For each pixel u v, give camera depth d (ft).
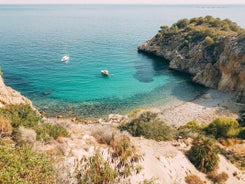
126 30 649.61
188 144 85.30
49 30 629.51
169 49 349.41
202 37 311.47
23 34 546.67
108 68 291.99
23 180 32.14
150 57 355.77
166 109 183.93
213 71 232.73
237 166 88.79
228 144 108.88
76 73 266.77
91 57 341.00
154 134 87.40
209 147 78.48
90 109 180.75
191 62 278.87
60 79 244.83
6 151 37.17
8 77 242.99
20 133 46.98
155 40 388.16
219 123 118.01
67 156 46.57
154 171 58.44
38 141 48.57
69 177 39.78
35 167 36.24
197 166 75.56
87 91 216.95
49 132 55.67
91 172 43.73
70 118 161.27
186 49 312.91
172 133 92.12
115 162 52.19
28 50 371.56
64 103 189.47
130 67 300.81
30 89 214.90
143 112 100.01
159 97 208.74
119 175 49.55
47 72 265.34
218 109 179.22
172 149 77.66
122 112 177.99
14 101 85.46
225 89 216.54
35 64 294.87
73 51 374.22
